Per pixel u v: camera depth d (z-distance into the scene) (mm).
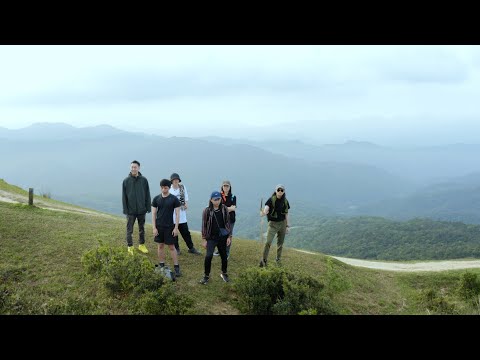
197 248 15164
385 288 15555
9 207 20625
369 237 153750
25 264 11484
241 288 10227
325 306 9898
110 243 14320
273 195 12938
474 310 12484
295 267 14930
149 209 12781
